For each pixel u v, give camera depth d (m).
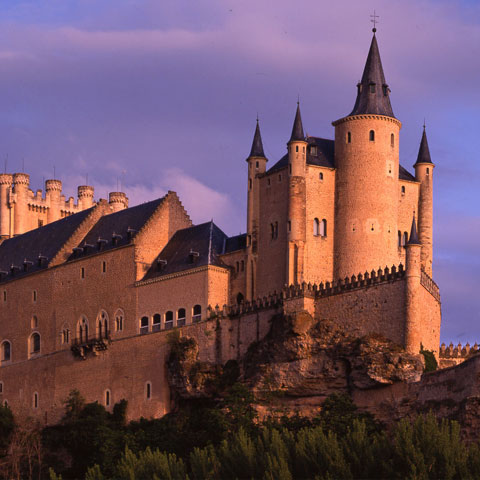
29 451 179.25
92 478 144.50
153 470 135.38
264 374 160.25
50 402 193.75
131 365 179.38
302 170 166.75
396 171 169.38
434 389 142.88
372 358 149.75
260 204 172.50
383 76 172.62
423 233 174.12
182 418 165.50
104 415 179.75
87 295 190.38
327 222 168.00
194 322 172.25
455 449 122.06
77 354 189.12
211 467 133.75
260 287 170.38
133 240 183.12
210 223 181.12
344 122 169.25
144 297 180.25
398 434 125.94
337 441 134.25
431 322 157.50
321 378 156.00
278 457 128.38
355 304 155.38
